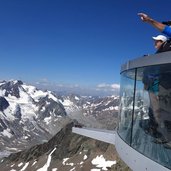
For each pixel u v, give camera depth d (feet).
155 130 10.71
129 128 13.44
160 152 10.03
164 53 9.62
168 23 11.94
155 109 10.85
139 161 11.71
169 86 9.82
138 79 12.32
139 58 11.87
